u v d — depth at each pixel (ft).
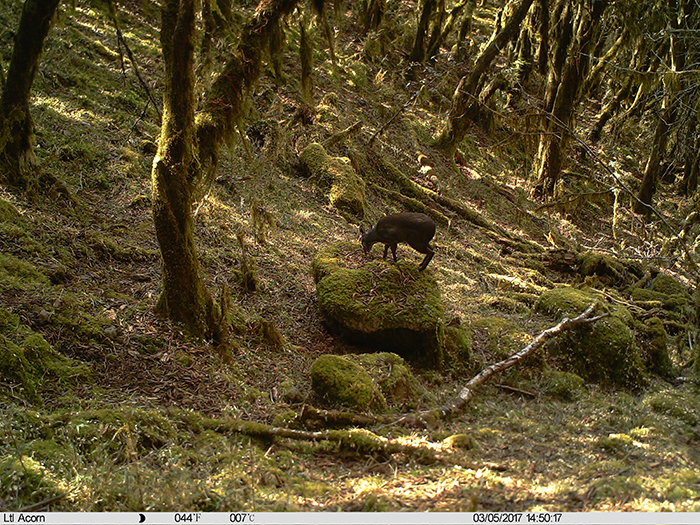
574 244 42.93
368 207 36.35
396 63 56.59
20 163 23.02
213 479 11.85
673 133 48.29
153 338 17.19
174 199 16.99
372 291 20.26
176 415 14.26
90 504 10.57
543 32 49.44
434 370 19.30
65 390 14.70
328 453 13.60
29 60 21.89
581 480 11.66
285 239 28.37
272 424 14.84
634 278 35.19
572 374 19.02
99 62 35.78
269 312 21.61
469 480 11.74
